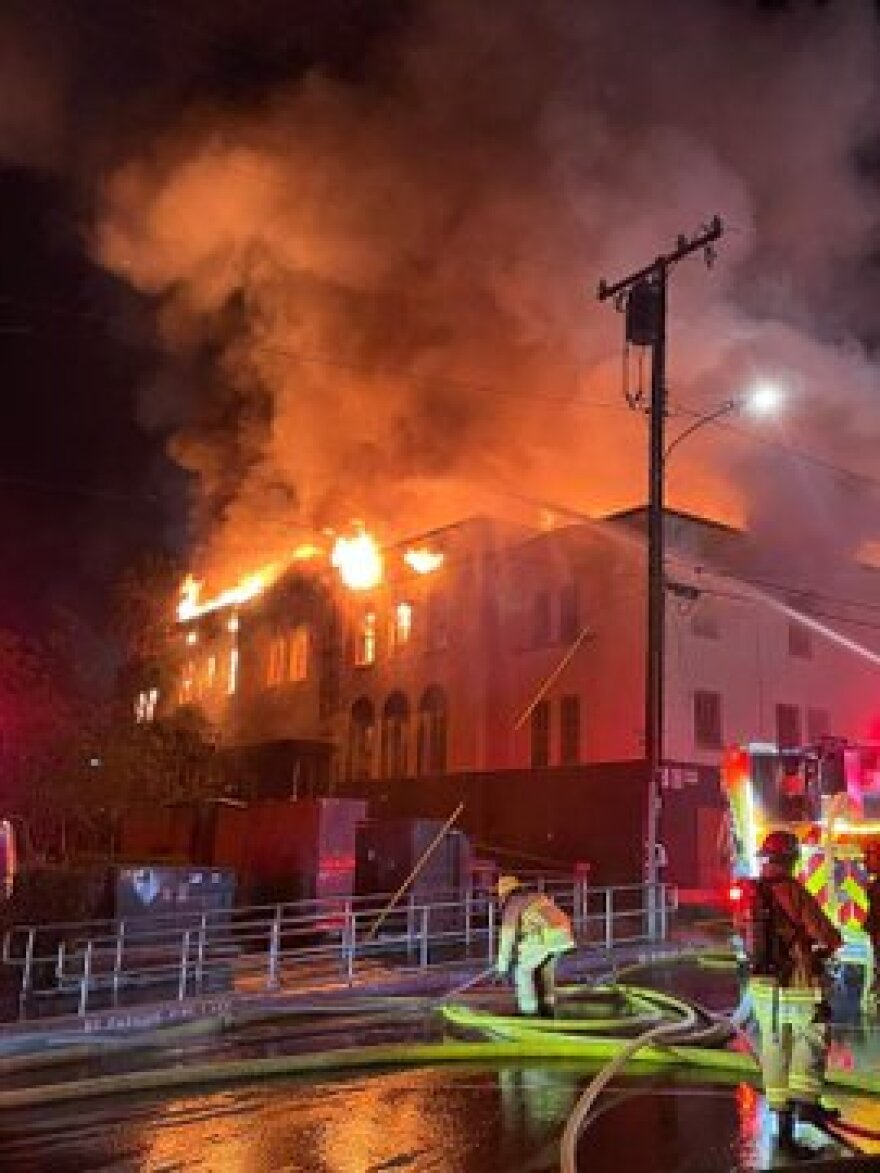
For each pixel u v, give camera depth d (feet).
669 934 54.08
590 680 86.28
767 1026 21.18
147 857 76.48
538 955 32.89
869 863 37.17
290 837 60.90
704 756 82.84
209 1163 20.18
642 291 61.36
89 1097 25.11
